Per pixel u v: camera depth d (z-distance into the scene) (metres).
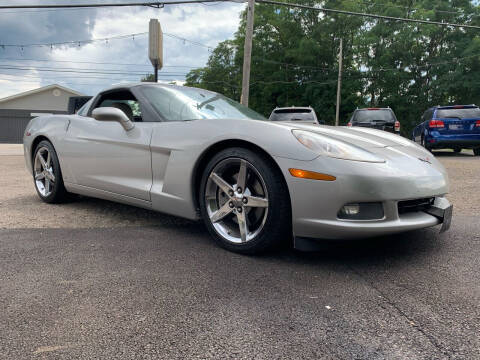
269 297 1.65
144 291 1.70
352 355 1.21
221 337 1.32
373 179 1.93
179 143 2.48
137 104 3.09
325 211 1.95
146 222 3.04
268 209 2.09
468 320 1.44
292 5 13.83
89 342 1.29
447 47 29.94
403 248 2.35
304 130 2.23
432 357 1.20
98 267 2.01
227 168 2.31
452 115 9.93
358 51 31.36
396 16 29.48
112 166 2.96
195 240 2.54
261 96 34.56
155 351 1.24
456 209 3.54
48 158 3.67
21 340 1.30
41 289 1.72
